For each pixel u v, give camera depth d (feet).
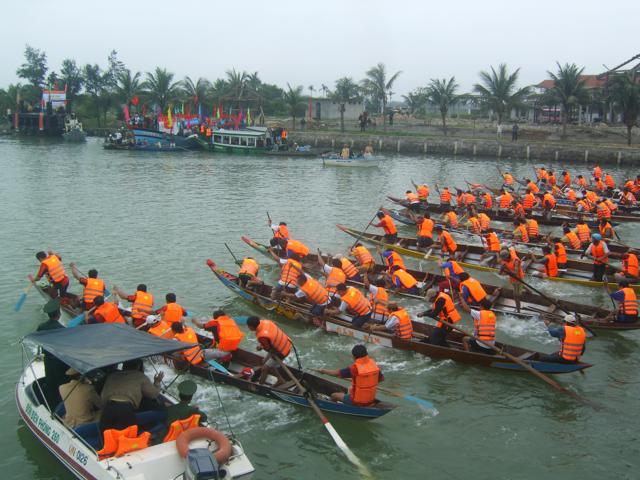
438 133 265.13
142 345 32.48
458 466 34.99
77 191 126.00
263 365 41.24
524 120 294.66
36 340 33.27
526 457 35.86
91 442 31.01
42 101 311.06
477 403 41.93
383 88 261.03
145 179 148.25
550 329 44.50
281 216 104.88
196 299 60.85
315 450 36.27
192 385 32.22
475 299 51.44
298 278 52.70
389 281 62.13
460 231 91.91
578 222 97.19
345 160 187.32
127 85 303.27
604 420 40.06
